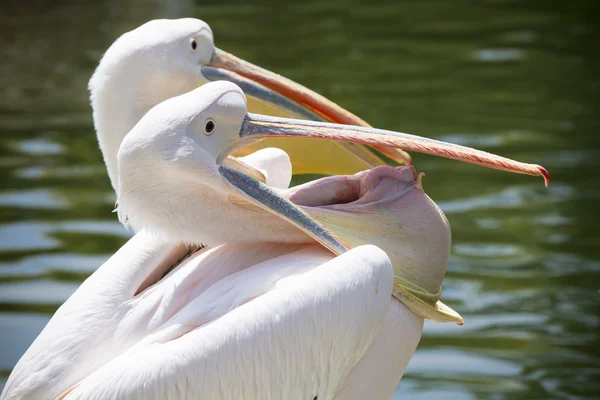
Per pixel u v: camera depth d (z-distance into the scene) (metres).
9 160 18.66
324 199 7.23
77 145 19.62
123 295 6.99
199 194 6.88
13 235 15.19
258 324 6.21
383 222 7.07
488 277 14.08
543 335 12.54
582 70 25.44
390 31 30.38
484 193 17.30
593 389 11.28
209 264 7.04
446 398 11.15
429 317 7.18
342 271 6.48
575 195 17.11
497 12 32.84
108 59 9.19
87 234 15.30
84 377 6.70
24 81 24.16
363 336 6.62
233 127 6.86
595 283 13.84
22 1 32.66
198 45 9.37
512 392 11.21
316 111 9.32
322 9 33.81
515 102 22.66
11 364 11.48
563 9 32.91
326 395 6.64
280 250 7.21
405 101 22.67
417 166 18.91
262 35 29.72
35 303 12.99
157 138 6.64
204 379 6.08
